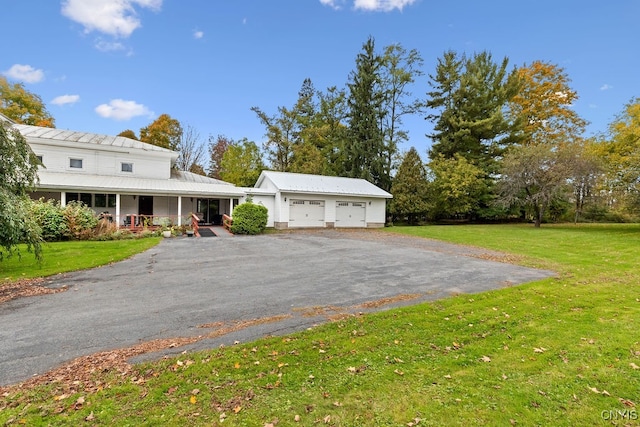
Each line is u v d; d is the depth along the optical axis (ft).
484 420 8.36
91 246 38.99
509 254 36.37
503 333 14.21
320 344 12.87
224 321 15.58
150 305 17.98
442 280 24.17
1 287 21.57
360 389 9.74
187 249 38.70
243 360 11.50
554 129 90.38
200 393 9.45
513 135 87.61
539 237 50.98
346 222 73.67
